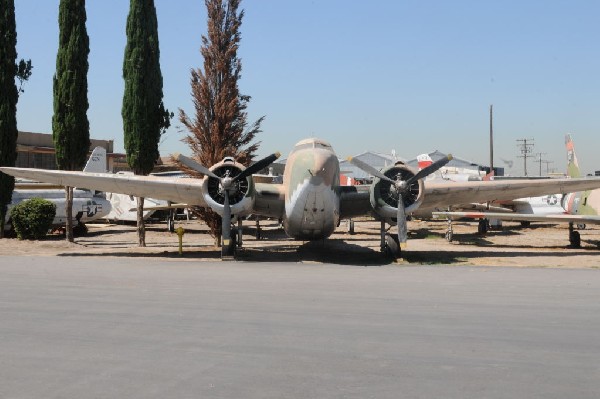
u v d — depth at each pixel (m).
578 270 13.96
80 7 22.16
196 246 22.00
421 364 5.74
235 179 16.08
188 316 7.98
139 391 4.93
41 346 6.38
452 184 17.59
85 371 5.48
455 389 4.99
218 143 22.06
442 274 13.05
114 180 16.77
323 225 16.53
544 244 23.56
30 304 8.86
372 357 5.98
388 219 17.27
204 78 22.69
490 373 5.45
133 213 32.88
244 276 12.48
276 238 26.02
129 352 6.14
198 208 21.47
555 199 27.98
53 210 23.58
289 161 16.97
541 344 6.52
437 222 38.75
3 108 22.81
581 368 5.61
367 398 4.77
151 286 10.81
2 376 5.34
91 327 7.29
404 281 11.74
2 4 22.72
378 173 16.45
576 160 25.23
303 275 12.73
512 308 8.68
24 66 23.50
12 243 21.41
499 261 16.52
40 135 46.41
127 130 21.86
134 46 21.75
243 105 22.84
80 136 22.17
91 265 14.66
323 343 6.55
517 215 21.52
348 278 12.22
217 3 22.75
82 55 22.19
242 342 6.57
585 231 31.53
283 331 7.11
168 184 16.75
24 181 29.52
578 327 7.38
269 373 5.44
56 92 22.02
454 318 7.91
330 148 17.19
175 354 6.07
